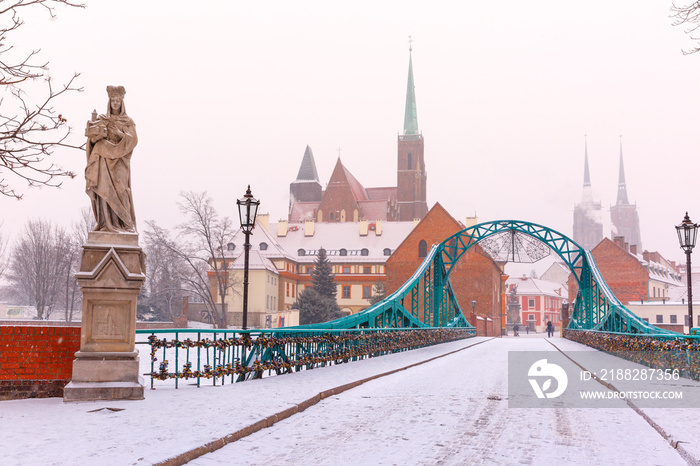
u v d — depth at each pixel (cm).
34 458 501
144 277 870
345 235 9438
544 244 3709
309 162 14762
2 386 852
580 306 3997
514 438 664
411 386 1130
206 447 565
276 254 8275
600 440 657
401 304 2747
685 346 1238
